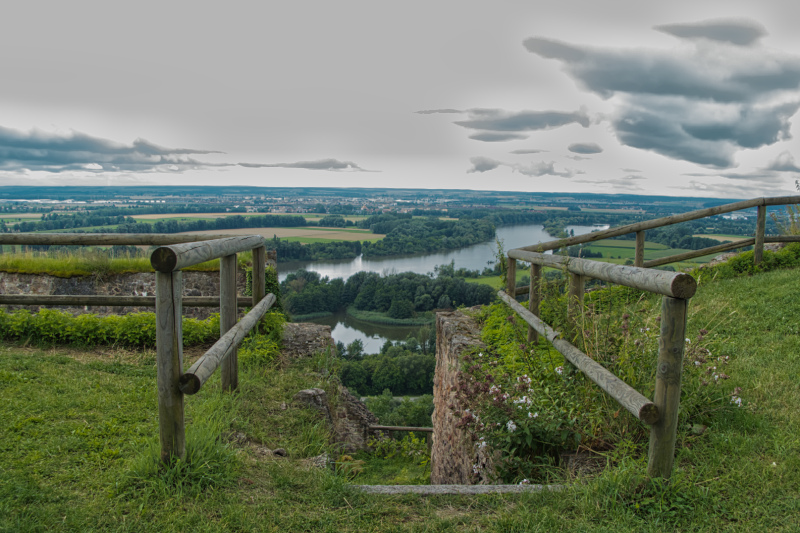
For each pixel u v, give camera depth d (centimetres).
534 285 500
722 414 335
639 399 251
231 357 436
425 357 4012
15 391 394
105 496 248
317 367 586
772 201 807
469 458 507
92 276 1161
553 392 355
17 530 211
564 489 268
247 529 229
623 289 576
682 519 236
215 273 1130
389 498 265
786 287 636
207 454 286
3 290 1149
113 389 423
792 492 251
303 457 355
